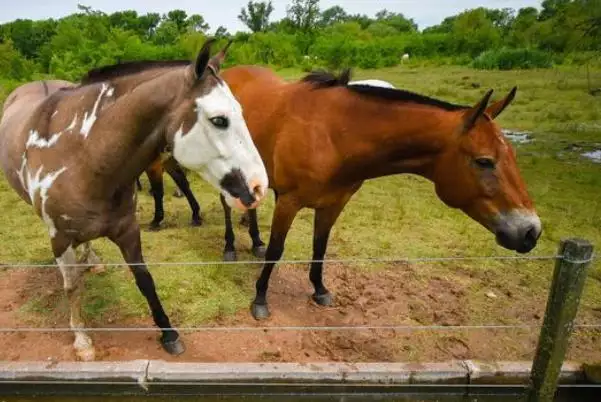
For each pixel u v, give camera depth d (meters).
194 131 1.99
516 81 15.88
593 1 7.83
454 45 27.97
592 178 6.09
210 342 2.77
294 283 3.51
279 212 2.88
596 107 10.88
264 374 2.31
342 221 4.70
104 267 3.51
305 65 23.55
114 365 2.32
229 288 3.37
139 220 4.65
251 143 2.04
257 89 3.15
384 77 18.44
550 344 1.87
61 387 2.33
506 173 2.18
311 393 2.37
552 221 4.75
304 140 2.62
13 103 3.26
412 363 2.40
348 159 2.56
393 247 4.15
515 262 3.95
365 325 3.01
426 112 2.34
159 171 4.19
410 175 6.41
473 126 2.19
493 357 2.75
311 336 2.87
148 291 2.56
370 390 2.38
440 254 4.04
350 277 3.63
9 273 3.48
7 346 2.67
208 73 2.00
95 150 2.14
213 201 5.23
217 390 2.36
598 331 3.01
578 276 1.73
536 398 1.99
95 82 2.30
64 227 2.30
